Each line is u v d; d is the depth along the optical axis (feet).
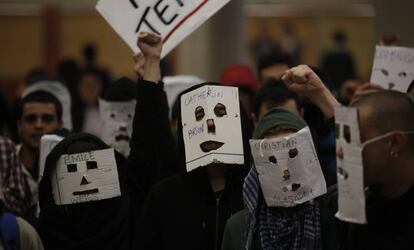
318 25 72.33
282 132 14.29
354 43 72.84
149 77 17.16
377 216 12.46
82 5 71.46
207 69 47.26
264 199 14.15
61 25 71.51
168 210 15.76
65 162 16.20
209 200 15.80
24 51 71.61
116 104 19.74
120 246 16.33
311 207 13.89
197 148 15.35
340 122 12.22
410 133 12.17
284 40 71.36
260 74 26.17
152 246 15.83
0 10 71.26
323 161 17.47
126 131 19.74
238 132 15.39
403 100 12.32
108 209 16.39
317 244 13.69
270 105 19.80
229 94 15.56
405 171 12.23
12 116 25.11
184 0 17.89
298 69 14.32
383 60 18.62
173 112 20.66
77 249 16.08
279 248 13.89
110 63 71.87
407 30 43.78
